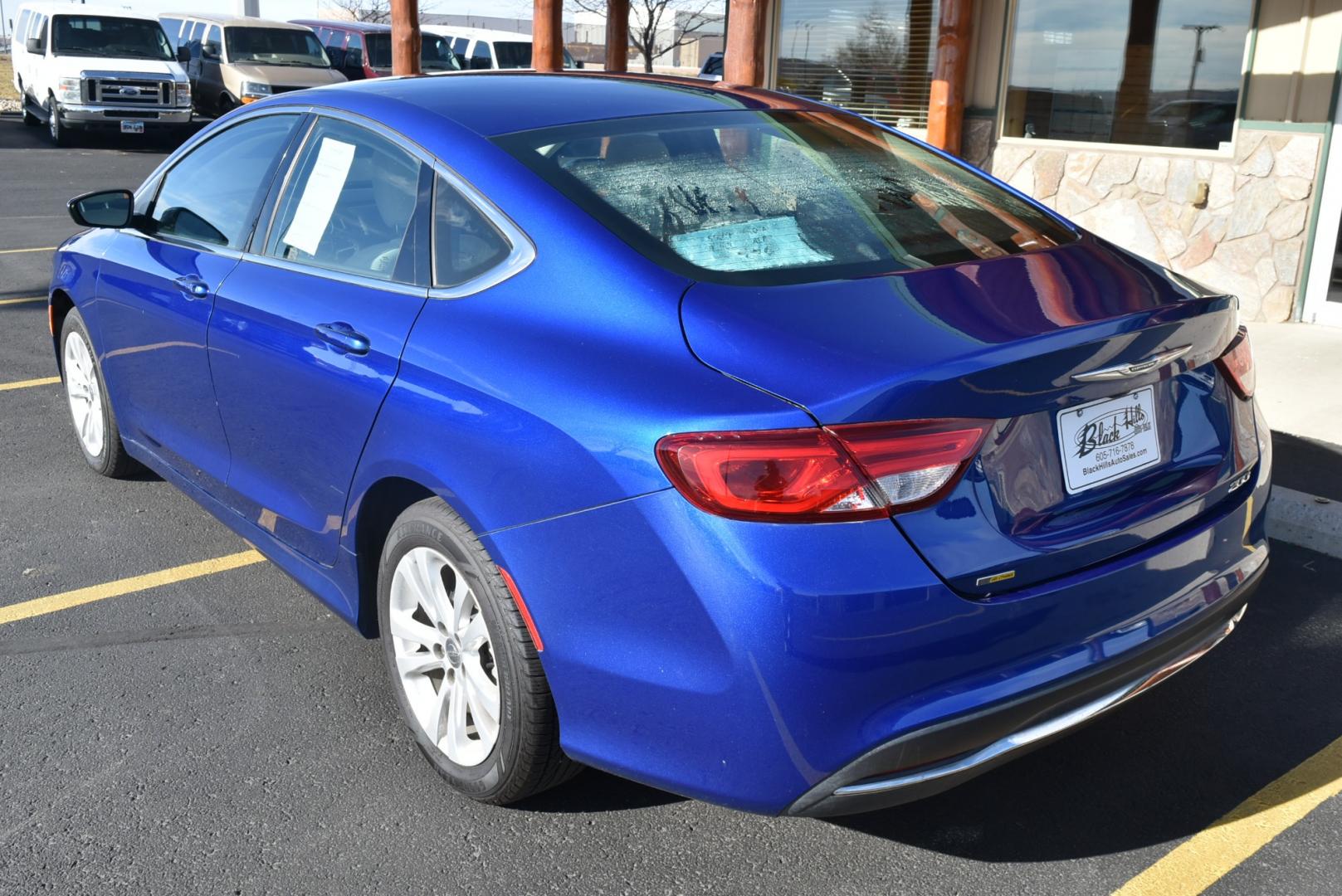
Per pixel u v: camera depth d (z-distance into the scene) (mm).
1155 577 2500
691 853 2732
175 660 3586
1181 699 3369
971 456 2219
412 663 3006
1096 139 8430
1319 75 7113
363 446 2959
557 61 10820
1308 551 4359
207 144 4078
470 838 2781
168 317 3898
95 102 18656
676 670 2287
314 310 3189
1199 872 2650
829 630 2139
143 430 4395
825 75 10625
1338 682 3451
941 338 2316
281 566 3590
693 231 2695
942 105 8641
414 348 2820
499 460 2537
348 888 2611
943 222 2971
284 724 3242
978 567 2221
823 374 2219
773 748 2230
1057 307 2516
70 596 3988
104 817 2846
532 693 2590
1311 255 7340
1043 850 2734
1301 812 2859
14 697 3365
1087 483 2426
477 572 2635
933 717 2209
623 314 2496
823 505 2139
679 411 2266
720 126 3215
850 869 2676
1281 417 5480
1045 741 2395
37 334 7508
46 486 4953
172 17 23047
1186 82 7828
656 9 26391
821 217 2848
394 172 3139
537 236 2719
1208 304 2658
